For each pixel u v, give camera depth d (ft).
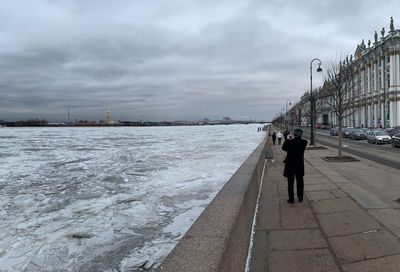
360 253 18.98
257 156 44.29
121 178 64.95
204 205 41.04
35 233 32.37
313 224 24.70
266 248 20.29
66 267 24.88
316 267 17.43
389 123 237.86
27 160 103.40
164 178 62.08
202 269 9.79
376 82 258.37
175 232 31.50
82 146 167.73
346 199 32.30
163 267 10.02
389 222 24.43
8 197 49.88
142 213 38.24
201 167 75.77
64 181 63.57
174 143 175.01
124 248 27.94
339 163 65.31
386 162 67.15
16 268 24.88
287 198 33.76
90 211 40.16
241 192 19.07
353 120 303.48
